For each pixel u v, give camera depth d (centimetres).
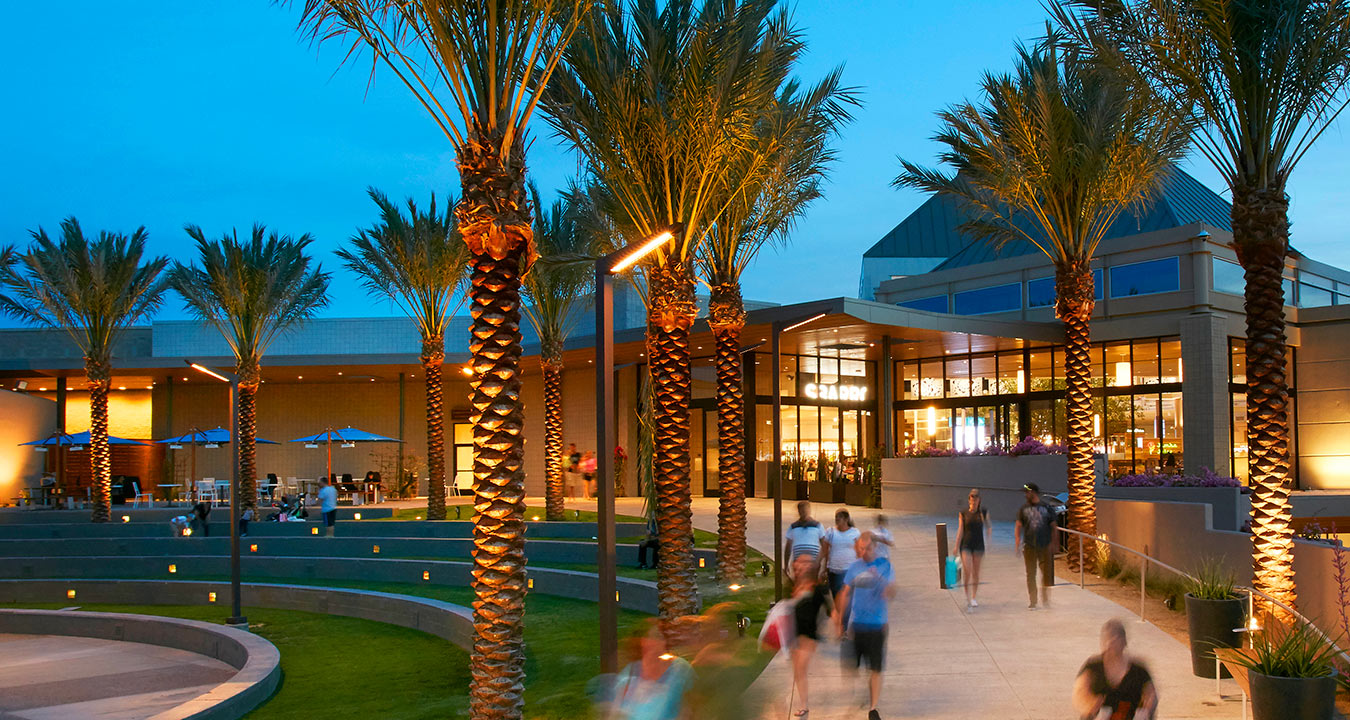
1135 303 3603
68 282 3228
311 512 3519
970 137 2028
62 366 4244
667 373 1625
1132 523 1861
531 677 1392
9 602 2358
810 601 992
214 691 1289
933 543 2361
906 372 4222
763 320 3039
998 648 1274
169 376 4469
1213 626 1080
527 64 1084
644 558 2266
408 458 4541
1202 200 4228
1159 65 1316
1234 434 3578
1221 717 945
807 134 1928
